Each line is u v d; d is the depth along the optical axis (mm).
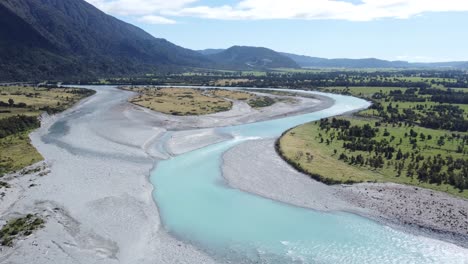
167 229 55781
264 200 66500
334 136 110812
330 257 49031
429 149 96250
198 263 47344
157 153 95000
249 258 48688
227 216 60219
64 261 46156
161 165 85812
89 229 54625
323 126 125562
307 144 100750
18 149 92438
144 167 83875
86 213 59656
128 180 75250
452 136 114625
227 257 48844
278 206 64062
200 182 75062
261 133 121438
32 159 84250
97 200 64812
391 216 59500
